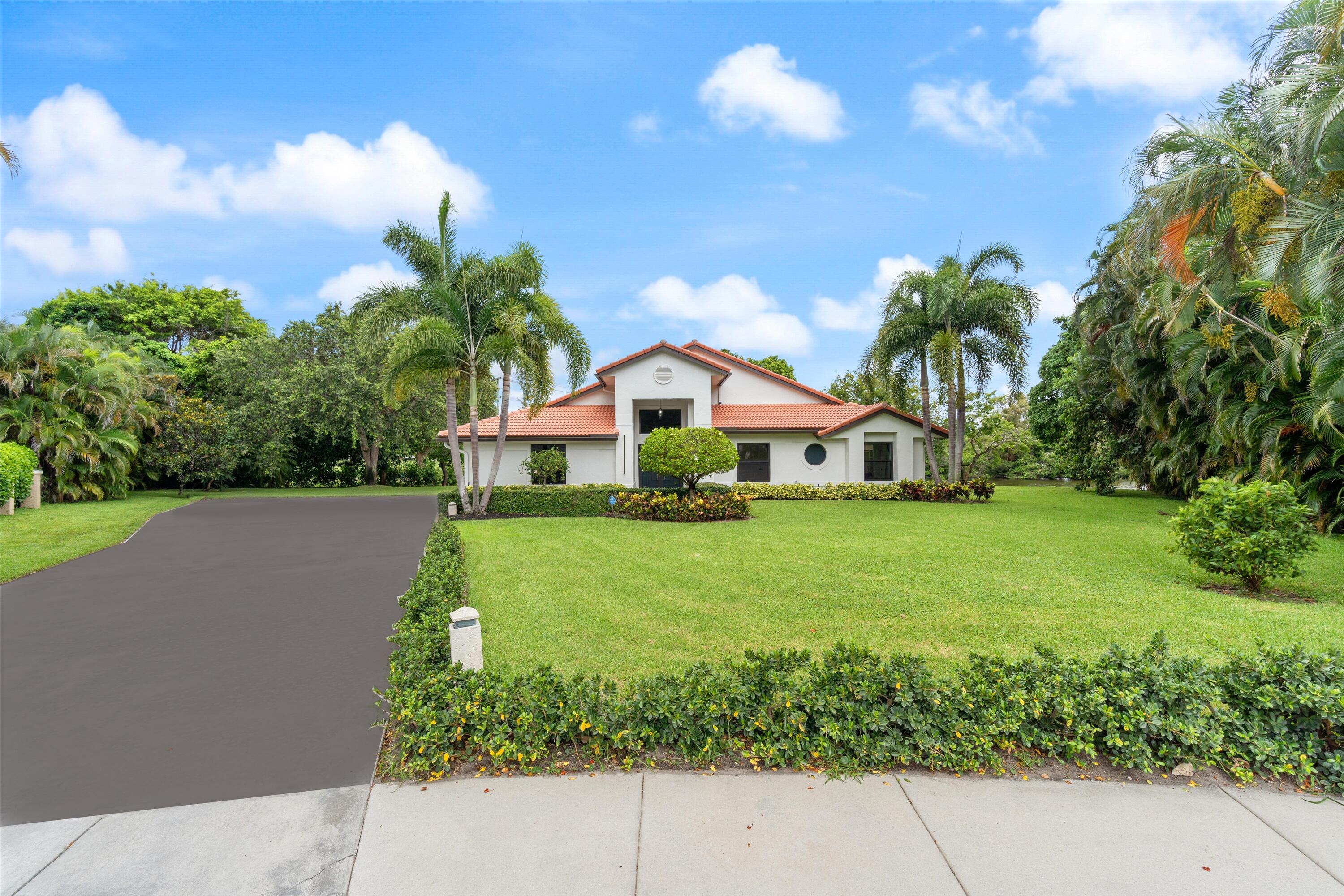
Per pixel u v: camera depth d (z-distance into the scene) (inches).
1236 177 354.9
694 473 666.8
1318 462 420.8
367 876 105.5
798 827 116.9
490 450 876.0
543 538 504.7
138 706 183.2
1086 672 152.3
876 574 338.6
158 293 1643.7
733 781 132.7
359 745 156.8
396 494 1194.6
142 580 363.6
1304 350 406.0
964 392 816.3
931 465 821.9
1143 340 627.8
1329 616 250.1
